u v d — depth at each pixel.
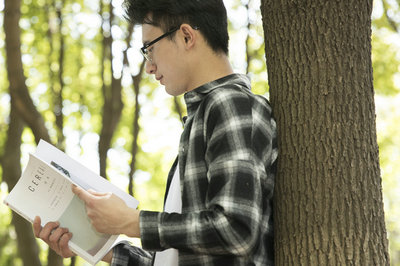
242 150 1.84
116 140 12.49
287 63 2.26
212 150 1.87
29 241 7.58
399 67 10.06
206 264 1.90
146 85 11.88
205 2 2.11
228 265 1.89
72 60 11.33
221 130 1.87
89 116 11.62
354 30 2.25
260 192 1.84
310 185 2.12
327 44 2.22
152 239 1.83
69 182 2.01
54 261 7.14
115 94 8.05
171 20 2.11
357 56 2.22
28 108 6.48
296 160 2.15
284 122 2.21
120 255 2.32
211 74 2.09
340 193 2.09
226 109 1.90
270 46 2.34
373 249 2.07
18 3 6.30
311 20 2.25
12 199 2.06
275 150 2.15
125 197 2.16
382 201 2.17
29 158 2.04
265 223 2.08
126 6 2.18
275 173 2.17
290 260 2.09
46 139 6.55
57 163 2.15
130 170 8.03
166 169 13.72
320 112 2.16
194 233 1.80
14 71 6.39
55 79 9.65
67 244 2.06
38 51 10.77
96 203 1.88
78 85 11.52
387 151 13.58
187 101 2.07
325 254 2.06
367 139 2.16
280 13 2.32
